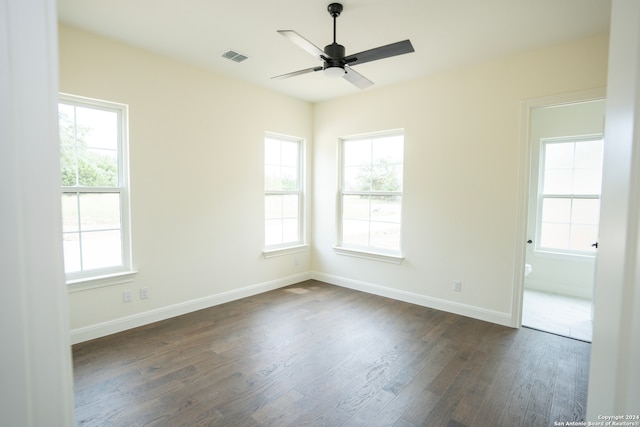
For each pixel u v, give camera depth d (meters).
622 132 0.50
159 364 2.43
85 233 2.82
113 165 2.96
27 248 0.47
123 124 2.97
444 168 3.51
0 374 0.46
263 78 3.71
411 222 3.79
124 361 2.47
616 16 0.51
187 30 2.63
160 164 3.17
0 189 0.44
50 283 0.49
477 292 3.35
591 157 4.10
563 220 4.31
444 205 3.53
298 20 2.46
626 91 0.49
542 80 2.90
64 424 0.52
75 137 2.75
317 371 2.37
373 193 4.24
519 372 2.37
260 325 3.16
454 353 2.64
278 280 4.40
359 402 2.02
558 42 2.77
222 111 3.64
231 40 2.80
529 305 3.81
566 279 4.26
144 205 3.09
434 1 2.19
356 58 2.24
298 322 3.25
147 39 2.79
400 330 3.07
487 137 3.22
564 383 2.23
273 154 4.38
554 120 4.26
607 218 0.52
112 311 2.94
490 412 1.94
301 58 3.17
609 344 0.51
